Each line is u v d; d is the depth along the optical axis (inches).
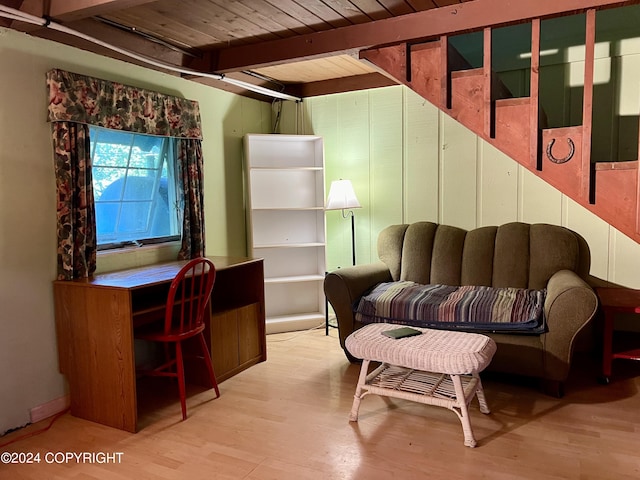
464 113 110.1
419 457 89.1
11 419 103.5
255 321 142.0
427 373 109.4
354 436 97.8
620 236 136.8
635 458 87.0
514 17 101.9
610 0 91.9
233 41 132.6
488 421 102.3
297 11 111.4
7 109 101.5
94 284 104.5
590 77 94.9
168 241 146.9
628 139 133.6
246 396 119.3
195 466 88.7
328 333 169.8
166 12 111.3
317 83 179.2
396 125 167.0
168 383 129.3
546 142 100.6
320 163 175.5
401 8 110.7
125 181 134.6
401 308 127.6
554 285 116.1
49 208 110.0
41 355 108.7
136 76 131.4
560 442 93.0
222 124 163.5
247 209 170.4
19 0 95.8
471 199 156.7
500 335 115.3
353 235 169.3
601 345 137.0
